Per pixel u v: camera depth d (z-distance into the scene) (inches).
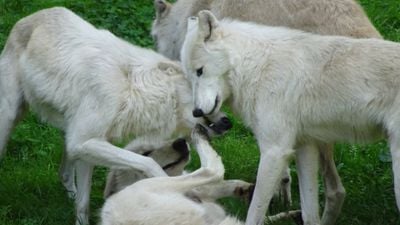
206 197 475.5
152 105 477.4
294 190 552.1
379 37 492.7
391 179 546.6
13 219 509.7
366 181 550.6
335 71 444.5
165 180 429.1
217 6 546.0
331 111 446.9
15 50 512.7
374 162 568.7
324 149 488.4
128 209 410.0
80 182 494.0
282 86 452.8
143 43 701.9
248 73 459.5
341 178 555.8
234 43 461.7
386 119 432.8
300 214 498.6
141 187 422.3
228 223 412.5
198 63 462.9
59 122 503.5
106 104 474.0
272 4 514.3
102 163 474.3
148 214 407.8
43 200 530.3
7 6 749.9
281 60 455.2
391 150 430.0
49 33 500.1
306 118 454.6
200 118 476.1
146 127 481.7
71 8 745.6
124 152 469.7
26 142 600.4
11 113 512.4
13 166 578.6
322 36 460.4
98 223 458.0
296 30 469.4
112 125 477.1
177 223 407.2
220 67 461.1
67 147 484.7
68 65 485.1
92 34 493.4
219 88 464.1
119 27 716.7
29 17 518.0
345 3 501.0
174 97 479.8
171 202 412.2
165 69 483.8
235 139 608.1
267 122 456.8
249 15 522.3
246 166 573.6
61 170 536.7
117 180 490.6
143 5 754.8
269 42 461.4
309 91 449.4
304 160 470.3
